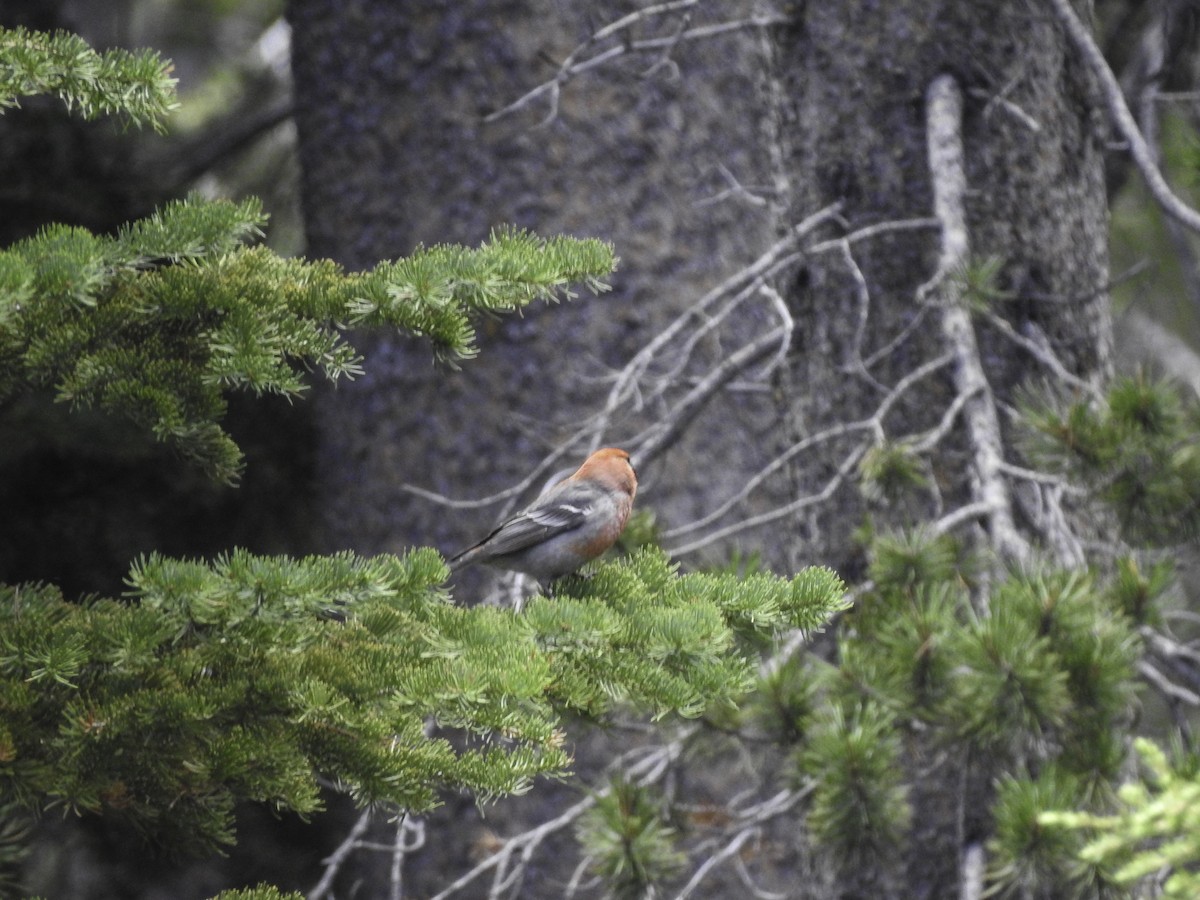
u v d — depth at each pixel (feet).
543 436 41.01
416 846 33.06
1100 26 55.67
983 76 39.50
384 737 18.85
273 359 19.76
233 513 48.52
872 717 23.82
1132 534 29.96
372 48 42.52
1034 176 39.75
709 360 41.16
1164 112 46.06
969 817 35.81
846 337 39.93
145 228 19.94
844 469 32.65
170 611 17.90
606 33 35.35
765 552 41.16
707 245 41.55
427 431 42.09
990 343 38.81
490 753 19.02
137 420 20.66
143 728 17.83
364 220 42.80
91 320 19.93
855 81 40.06
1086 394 35.47
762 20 38.68
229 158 56.90
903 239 39.83
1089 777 23.31
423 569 20.86
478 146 41.45
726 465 41.32
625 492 29.04
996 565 27.86
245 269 20.75
